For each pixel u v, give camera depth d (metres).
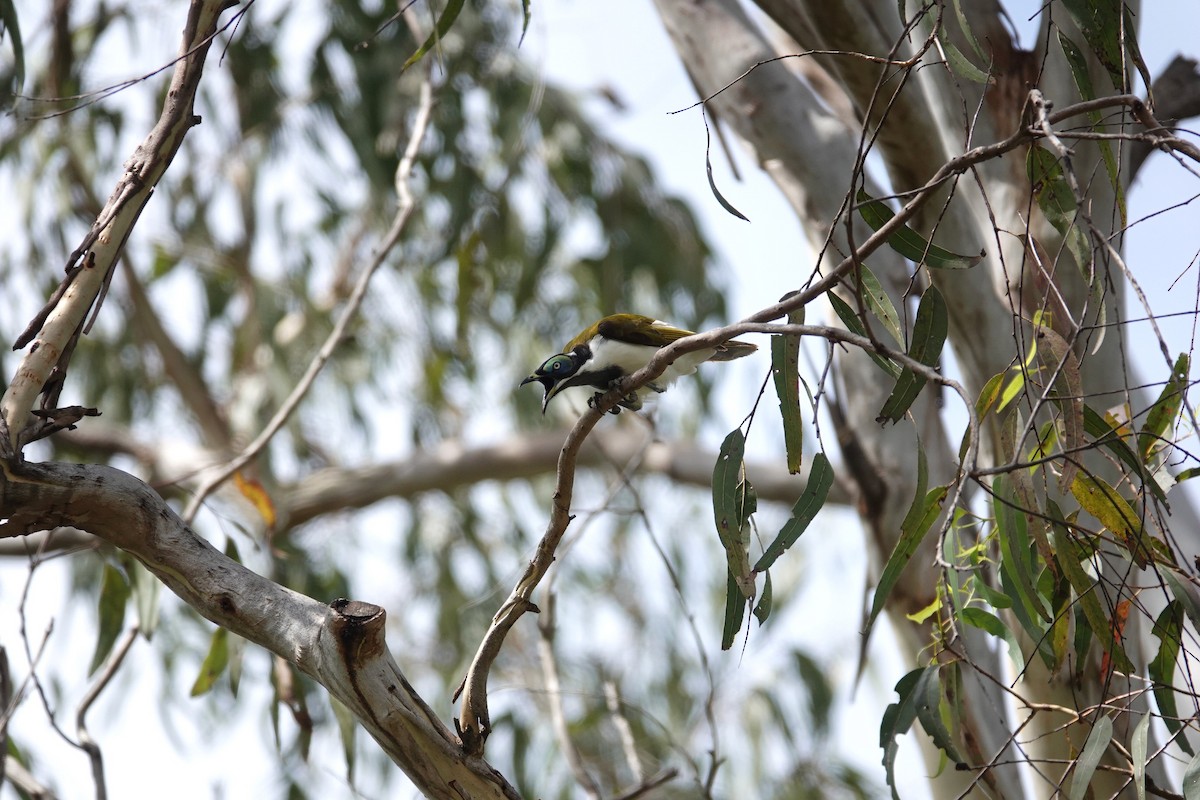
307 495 19.53
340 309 19.73
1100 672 7.94
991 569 8.20
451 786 5.96
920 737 9.17
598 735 16.91
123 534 6.11
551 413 20.44
